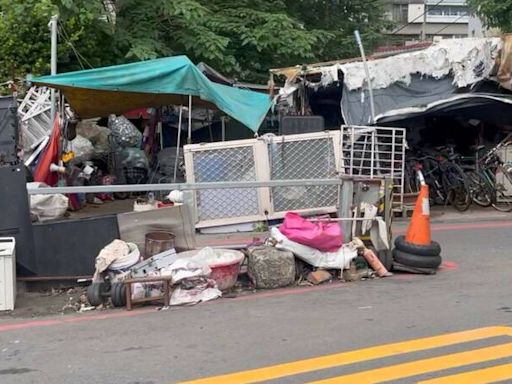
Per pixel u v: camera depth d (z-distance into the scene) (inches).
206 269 365.4
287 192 518.0
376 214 421.1
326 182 413.7
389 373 239.1
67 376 245.0
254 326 306.0
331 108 847.7
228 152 522.0
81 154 760.3
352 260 405.1
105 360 262.7
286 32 940.6
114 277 360.8
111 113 749.3
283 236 397.7
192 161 519.5
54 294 382.0
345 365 248.7
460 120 788.6
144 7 884.6
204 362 256.2
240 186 388.5
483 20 995.3
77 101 672.4
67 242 386.6
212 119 905.5
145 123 901.8
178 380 237.0
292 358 258.1
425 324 300.8
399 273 422.3
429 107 669.9
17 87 732.0
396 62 701.3
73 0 764.6
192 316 328.8
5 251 349.4
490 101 677.3
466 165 745.0
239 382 233.0
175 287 358.6
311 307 339.6
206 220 518.0
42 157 654.5
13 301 351.6
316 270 401.1
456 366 245.8
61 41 797.9
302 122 709.3
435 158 734.5
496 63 670.5
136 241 391.9
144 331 304.2
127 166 824.9
